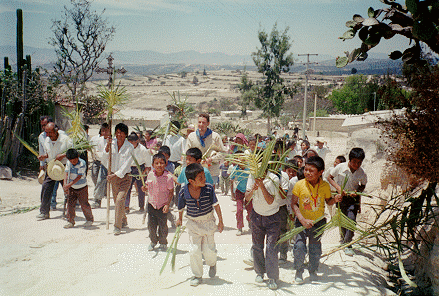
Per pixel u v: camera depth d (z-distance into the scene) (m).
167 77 123.62
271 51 26.06
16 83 12.88
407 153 4.54
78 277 4.26
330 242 5.64
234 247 5.47
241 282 4.30
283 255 5.00
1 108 12.58
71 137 7.64
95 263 4.71
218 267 4.78
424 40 4.47
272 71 27.44
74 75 13.66
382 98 4.76
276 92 28.75
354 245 5.41
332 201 4.49
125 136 6.30
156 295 3.89
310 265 4.49
